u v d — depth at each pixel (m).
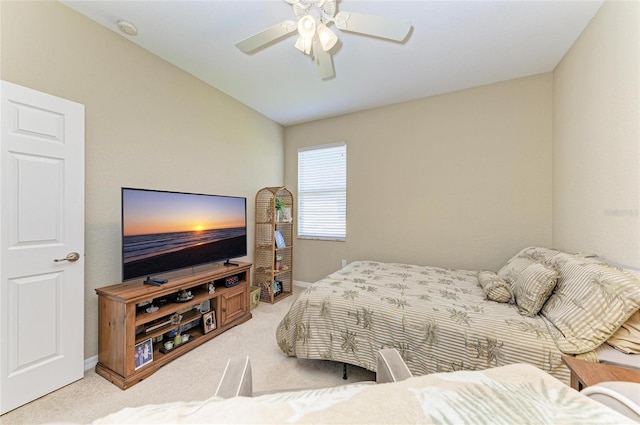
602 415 0.45
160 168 2.34
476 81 2.66
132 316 1.71
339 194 3.65
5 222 1.43
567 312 1.32
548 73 2.46
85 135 1.84
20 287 1.48
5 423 1.36
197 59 2.34
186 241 2.28
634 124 1.33
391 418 0.45
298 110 3.46
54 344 1.61
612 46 1.52
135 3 1.71
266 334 2.41
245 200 2.98
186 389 1.66
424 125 3.04
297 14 1.54
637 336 1.15
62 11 1.72
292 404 0.52
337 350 1.71
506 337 1.32
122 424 0.47
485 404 0.48
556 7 1.67
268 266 3.46
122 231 1.81
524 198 2.57
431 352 1.46
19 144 1.48
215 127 2.88
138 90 2.16
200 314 2.31
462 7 1.69
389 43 2.06
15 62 1.53
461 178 2.85
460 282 2.18
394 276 2.35
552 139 2.44
